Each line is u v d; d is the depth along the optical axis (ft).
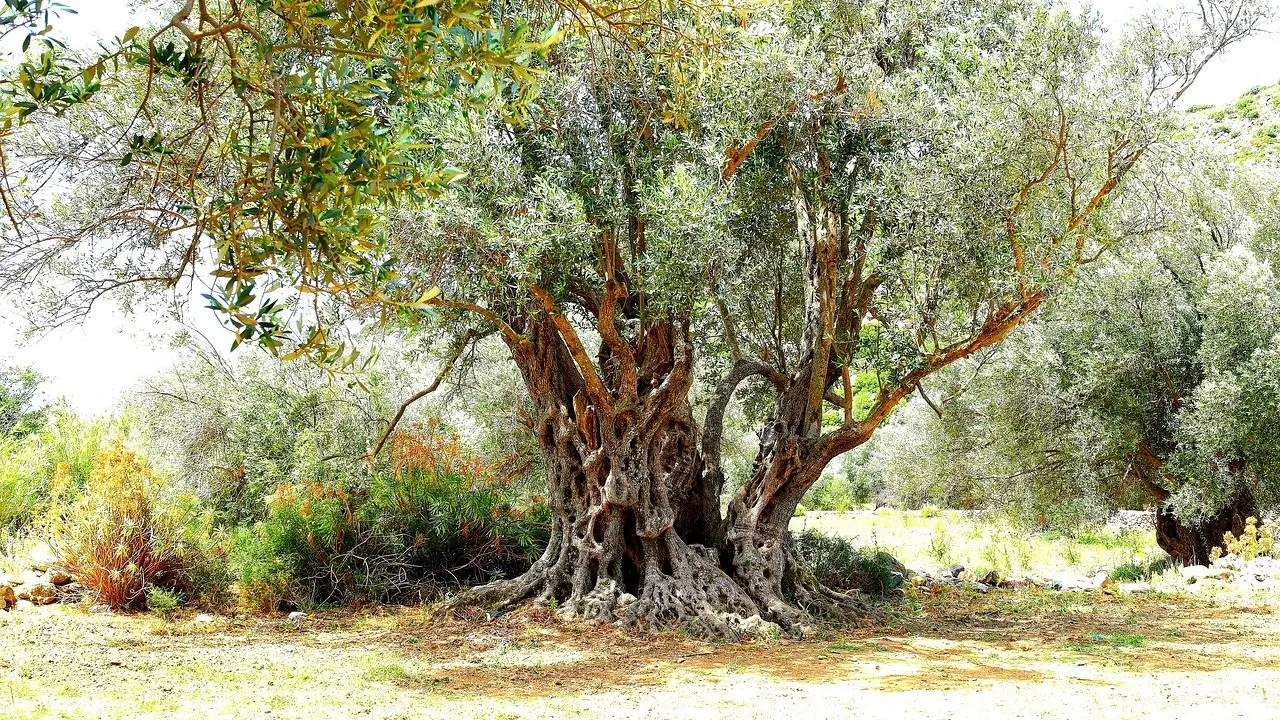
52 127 23.27
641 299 31.50
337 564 36.19
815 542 40.40
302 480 40.86
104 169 23.72
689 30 13.99
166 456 49.32
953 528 77.51
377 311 24.94
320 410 45.78
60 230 22.52
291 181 8.37
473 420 52.95
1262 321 45.96
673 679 22.86
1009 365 49.98
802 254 34.91
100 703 19.10
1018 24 29.35
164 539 34.09
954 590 41.78
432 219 24.52
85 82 8.57
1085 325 49.57
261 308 8.57
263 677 22.54
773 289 38.34
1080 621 33.09
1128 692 20.88
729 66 26.35
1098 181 29.76
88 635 27.61
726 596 30.60
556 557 33.50
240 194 8.75
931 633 30.94
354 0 7.90
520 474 49.32
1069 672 23.62
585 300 32.37
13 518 41.83
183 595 34.04
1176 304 49.96
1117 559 56.34
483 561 38.86
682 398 32.55
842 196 33.76
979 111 28.45
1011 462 51.65
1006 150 28.12
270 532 36.94
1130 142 29.30
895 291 31.14
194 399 50.57
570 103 28.81
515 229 25.62
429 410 47.32
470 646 27.50
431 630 30.19
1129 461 50.70
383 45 9.09
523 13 12.57
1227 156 49.98
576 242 26.84
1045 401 50.01
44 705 18.49
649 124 30.27
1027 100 27.76
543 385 33.50
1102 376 48.52
